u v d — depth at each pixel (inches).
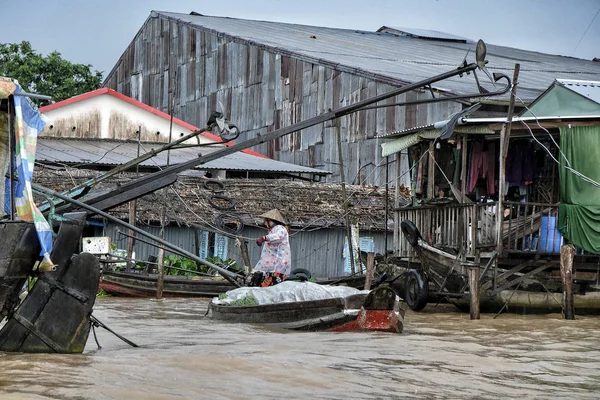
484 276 643.5
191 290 800.9
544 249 642.2
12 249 343.3
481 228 646.5
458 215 664.4
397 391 310.3
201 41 1515.7
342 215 975.6
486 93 541.0
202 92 1504.7
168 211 927.0
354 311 487.2
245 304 531.5
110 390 278.1
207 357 354.3
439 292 666.2
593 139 612.1
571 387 337.4
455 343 453.4
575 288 659.4
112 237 941.2
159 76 1633.9
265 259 590.6
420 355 401.4
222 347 403.9
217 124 513.3
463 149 665.0
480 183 698.8
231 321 535.5
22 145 353.7
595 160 611.2
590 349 449.4
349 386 313.1
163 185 512.7
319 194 1015.6
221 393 285.6
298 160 1277.1
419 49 1480.1
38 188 441.4
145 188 509.0
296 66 1279.5
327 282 766.5
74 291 360.2
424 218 715.4
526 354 423.2
